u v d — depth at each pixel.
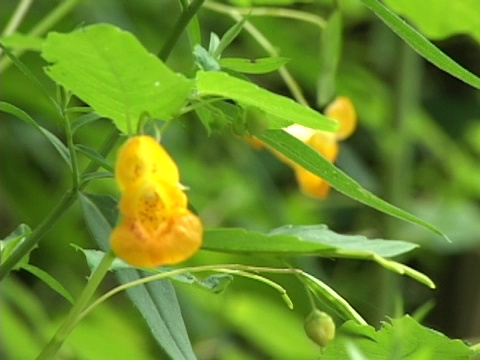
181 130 0.98
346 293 0.91
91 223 0.51
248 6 0.62
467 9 0.60
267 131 0.49
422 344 0.50
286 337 0.88
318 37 0.99
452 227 0.95
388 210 0.49
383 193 0.93
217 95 0.48
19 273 1.02
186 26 0.52
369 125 1.02
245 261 0.88
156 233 0.46
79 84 0.46
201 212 0.99
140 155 0.46
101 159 0.50
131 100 0.46
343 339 0.50
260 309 0.88
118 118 0.47
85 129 0.90
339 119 0.63
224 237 0.48
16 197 0.97
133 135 0.47
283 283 0.88
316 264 0.92
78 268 1.01
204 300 0.89
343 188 0.50
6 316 0.78
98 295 1.02
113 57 0.45
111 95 0.46
